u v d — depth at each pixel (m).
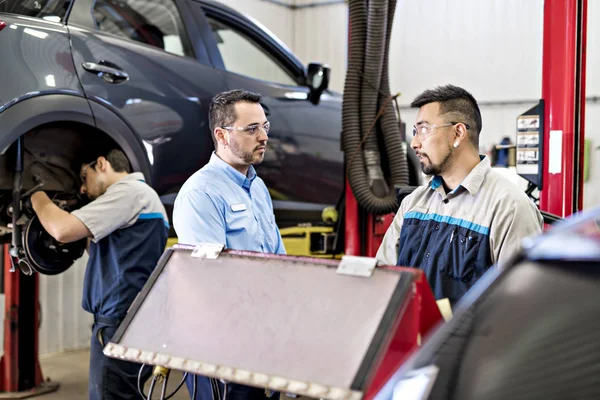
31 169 3.12
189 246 1.86
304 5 10.55
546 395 1.15
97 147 3.33
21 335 4.47
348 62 4.00
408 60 9.93
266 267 1.73
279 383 1.50
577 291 1.33
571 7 3.15
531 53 9.26
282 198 4.18
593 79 8.45
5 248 4.43
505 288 1.42
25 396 4.39
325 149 4.45
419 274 1.55
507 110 9.43
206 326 1.68
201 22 3.94
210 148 3.76
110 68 3.27
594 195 8.15
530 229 2.09
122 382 3.02
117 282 3.03
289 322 1.60
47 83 2.98
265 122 2.64
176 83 3.60
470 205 2.18
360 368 1.44
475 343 1.32
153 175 3.47
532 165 3.28
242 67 4.25
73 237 2.95
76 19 3.30
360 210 4.04
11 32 2.94
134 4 3.62
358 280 1.60
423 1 9.80
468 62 9.59
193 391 2.34
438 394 1.24
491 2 9.42
